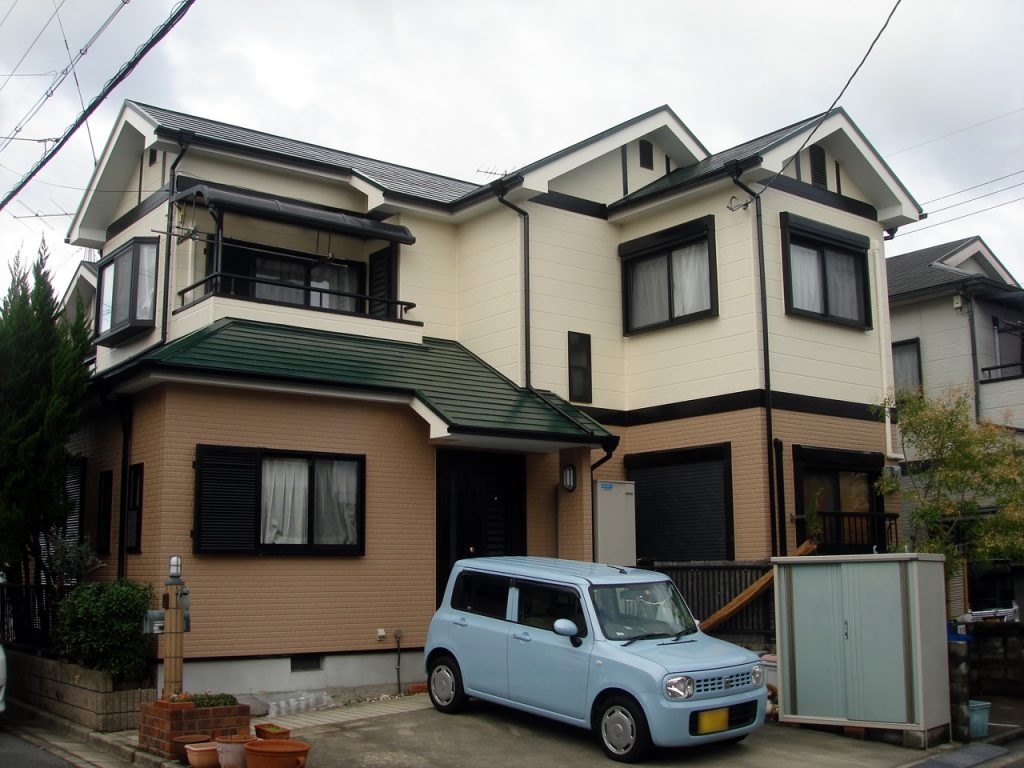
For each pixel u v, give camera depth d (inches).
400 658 457.4
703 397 538.9
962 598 579.5
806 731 376.2
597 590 349.1
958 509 443.8
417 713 386.9
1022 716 424.5
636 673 319.3
